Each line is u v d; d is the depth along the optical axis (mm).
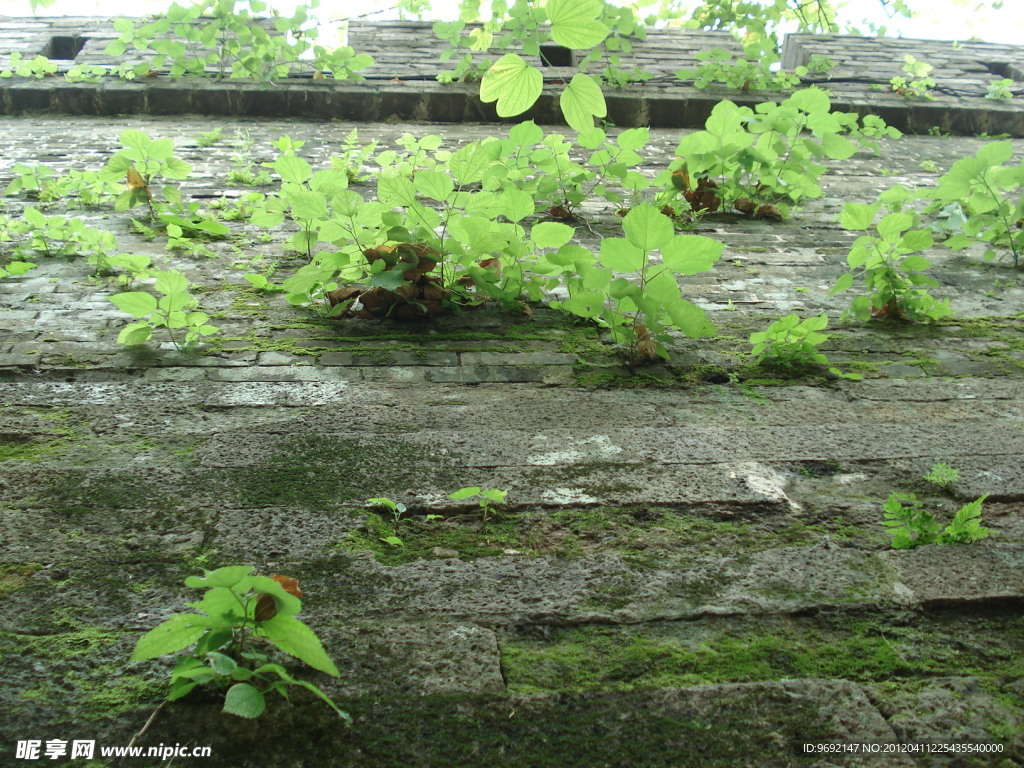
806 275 4172
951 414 2883
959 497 2344
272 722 1515
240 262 3906
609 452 2529
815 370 3217
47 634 1690
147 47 6461
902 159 6254
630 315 3311
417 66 7023
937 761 1476
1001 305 3912
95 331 3156
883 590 1914
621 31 7148
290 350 3131
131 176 4320
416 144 5289
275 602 1502
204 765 1431
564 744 1498
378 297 3461
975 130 7047
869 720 1559
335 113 6410
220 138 5785
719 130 4922
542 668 1670
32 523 2041
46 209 4410
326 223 3412
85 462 2332
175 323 3102
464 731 1518
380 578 1927
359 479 2324
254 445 2473
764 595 1898
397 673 1640
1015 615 1861
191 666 1521
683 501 2277
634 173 4871
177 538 2027
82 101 6223
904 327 3652
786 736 1523
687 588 1921
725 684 1637
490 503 2240
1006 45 8570
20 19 7652
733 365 3223
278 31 7051
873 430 2740
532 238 3344
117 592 1829
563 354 3236
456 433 2607
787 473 2449
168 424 2576
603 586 1922
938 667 1700
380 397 2830
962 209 4820
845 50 8102
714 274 4117
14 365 2863
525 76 2172
